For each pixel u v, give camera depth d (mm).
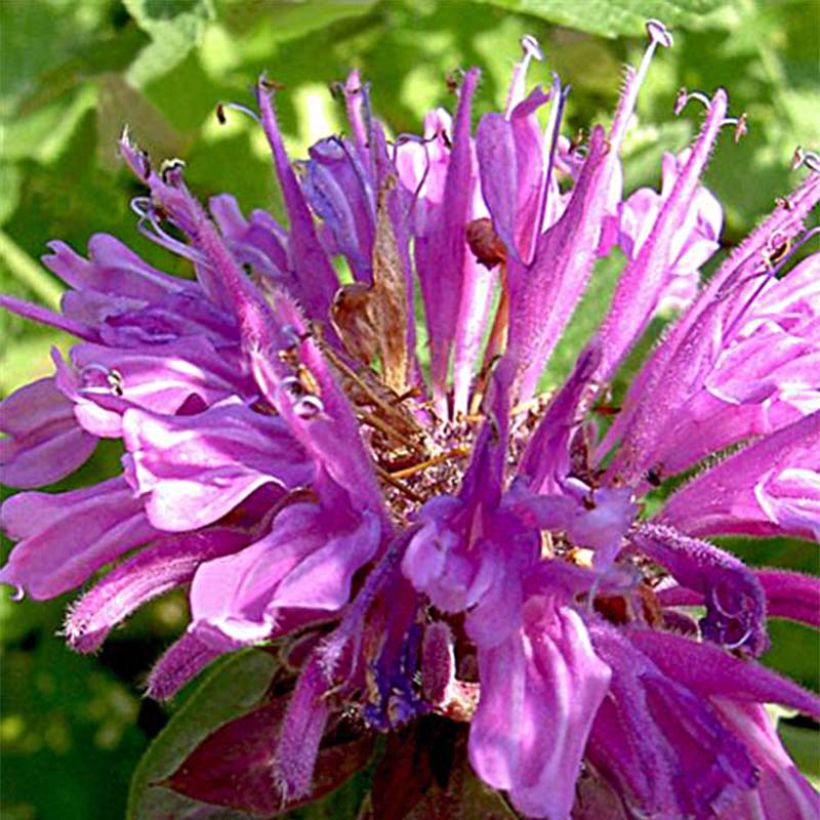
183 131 146
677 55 151
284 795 83
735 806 83
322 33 151
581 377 84
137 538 89
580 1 128
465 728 92
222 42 146
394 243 102
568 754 77
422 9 152
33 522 90
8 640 136
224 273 91
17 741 136
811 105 150
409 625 83
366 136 107
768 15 151
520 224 97
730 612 85
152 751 107
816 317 98
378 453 101
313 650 86
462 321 106
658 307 107
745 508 92
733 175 148
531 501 82
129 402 90
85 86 147
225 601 79
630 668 82
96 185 148
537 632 83
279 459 88
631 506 81
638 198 111
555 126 99
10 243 140
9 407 100
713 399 95
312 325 101
